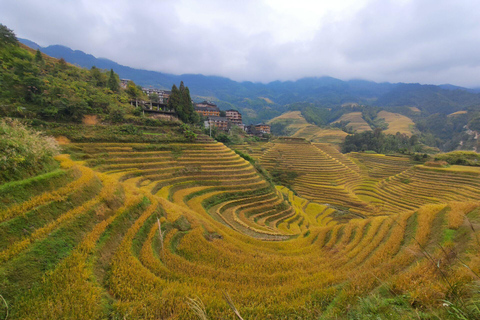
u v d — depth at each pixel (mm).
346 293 8969
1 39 41562
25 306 6859
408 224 17312
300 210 41500
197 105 119750
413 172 60469
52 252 8734
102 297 8219
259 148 86562
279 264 13680
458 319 5387
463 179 50625
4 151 10633
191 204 26984
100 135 34875
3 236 8000
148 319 7621
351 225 20797
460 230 13266
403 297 7492
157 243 13359
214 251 14258
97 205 12422
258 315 8273
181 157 38719
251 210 32938
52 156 14695
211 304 8484
